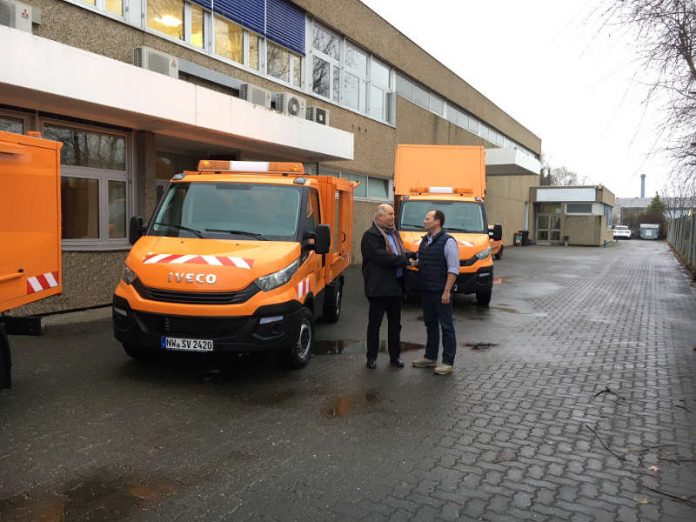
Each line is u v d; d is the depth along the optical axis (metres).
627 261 27.05
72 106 8.27
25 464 3.97
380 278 6.44
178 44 11.23
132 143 10.34
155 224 6.57
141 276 5.72
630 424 4.98
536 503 3.57
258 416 4.99
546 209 44.91
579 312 11.29
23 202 5.08
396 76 22.11
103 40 9.53
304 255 6.43
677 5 6.14
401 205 12.41
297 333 6.07
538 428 4.84
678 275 20.09
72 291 9.11
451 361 6.48
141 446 4.31
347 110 18.19
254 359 6.85
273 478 3.84
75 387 5.64
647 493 3.73
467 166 13.42
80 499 3.52
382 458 4.18
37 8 8.27
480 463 4.13
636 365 7.04
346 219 9.82
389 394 5.68
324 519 3.34
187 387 5.74
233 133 10.89
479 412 5.21
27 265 5.16
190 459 4.11
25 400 5.25
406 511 3.44
